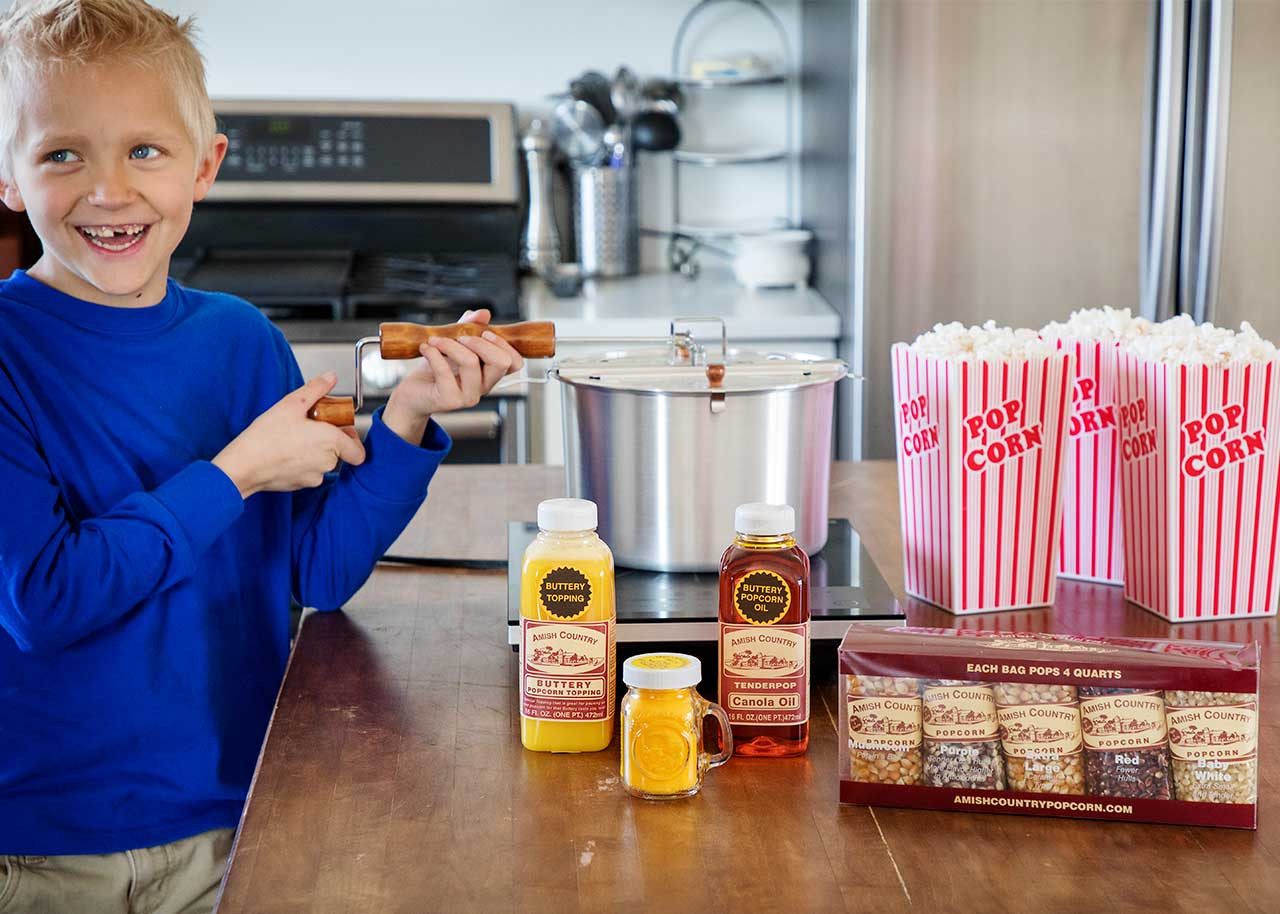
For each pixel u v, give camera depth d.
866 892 0.72
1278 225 2.65
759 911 0.70
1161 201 2.60
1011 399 1.08
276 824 0.79
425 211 3.04
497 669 1.05
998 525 1.11
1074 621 1.10
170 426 1.12
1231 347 1.08
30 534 0.99
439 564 1.31
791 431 1.07
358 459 1.11
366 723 0.94
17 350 1.07
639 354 1.19
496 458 2.61
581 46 3.19
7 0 2.78
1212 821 0.79
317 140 2.99
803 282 3.04
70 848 1.08
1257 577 1.10
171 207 1.06
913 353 1.12
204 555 1.12
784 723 0.88
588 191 3.12
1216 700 0.78
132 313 1.12
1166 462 1.08
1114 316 1.18
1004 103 2.61
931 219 2.65
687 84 3.21
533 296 2.93
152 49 1.03
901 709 0.81
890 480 1.62
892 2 2.56
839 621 1.00
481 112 3.04
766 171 3.27
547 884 0.73
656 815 0.81
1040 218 2.66
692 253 3.21
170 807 1.10
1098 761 0.79
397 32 3.14
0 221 2.69
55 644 1.01
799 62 3.21
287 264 2.93
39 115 1.00
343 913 0.70
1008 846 0.77
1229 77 2.56
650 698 0.82
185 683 1.10
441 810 0.81
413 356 1.06
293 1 3.10
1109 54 2.59
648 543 1.08
